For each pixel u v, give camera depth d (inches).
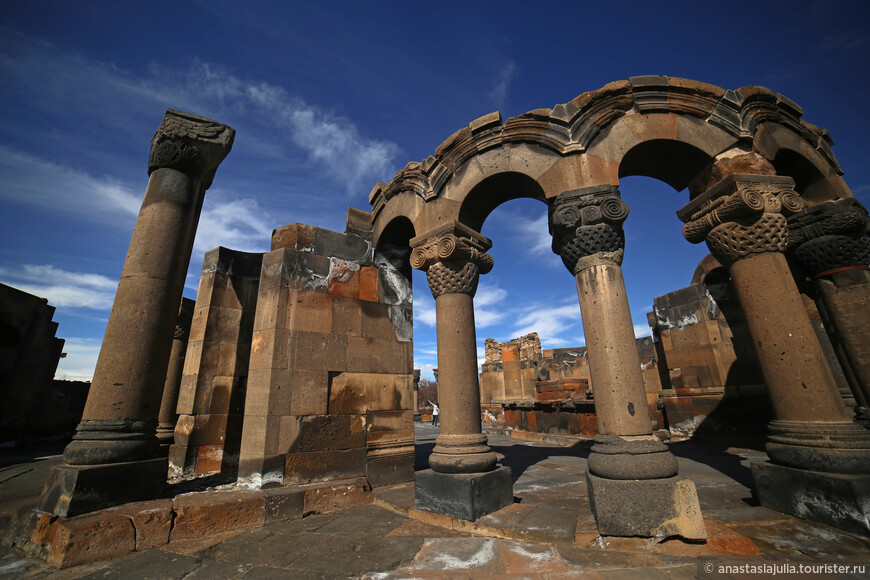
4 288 458.6
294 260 228.1
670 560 112.9
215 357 269.3
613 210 165.0
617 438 142.6
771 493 146.6
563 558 119.0
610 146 182.2
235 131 216.7
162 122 203.8
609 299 158.4
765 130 185.9
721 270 413.1
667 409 432.8
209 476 243.0
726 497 167.6
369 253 265.7
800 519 135.1
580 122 187.9
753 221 163.5
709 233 175.8
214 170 222.1
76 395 561.0
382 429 239.3
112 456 156.0
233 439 266.4
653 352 557.0
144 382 172.4
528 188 206.5
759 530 128.4
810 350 147.0
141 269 181.3
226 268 286.0
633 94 184.9
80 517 138.1
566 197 175.0
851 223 186.2
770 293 156.2
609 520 129.3
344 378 230.8
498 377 863.7
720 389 394.0
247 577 117.0
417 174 229.3
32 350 490.9
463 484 157.3
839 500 125.3
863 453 128.7
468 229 203.3
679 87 183.9
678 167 196.2
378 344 251.8
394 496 202.2
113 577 118.4
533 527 140.3
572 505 167.3
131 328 173.3
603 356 153.3
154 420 176.1
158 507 150.9
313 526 167.5
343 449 219.8
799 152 192.4
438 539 142.8
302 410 209.5
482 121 203.2
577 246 168.7
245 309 288.5
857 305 186.4
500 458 329.4
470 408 181.5
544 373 776.9
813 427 139.8
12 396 466.0
